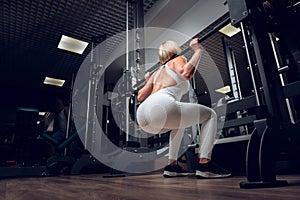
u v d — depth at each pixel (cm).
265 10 114
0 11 346
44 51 456
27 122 367
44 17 363
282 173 161
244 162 178
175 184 104
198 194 67
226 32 374
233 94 286
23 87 624
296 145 91
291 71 167
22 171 248
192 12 358
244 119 163
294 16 124
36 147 396
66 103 662
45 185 121
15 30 390
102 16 367
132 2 277
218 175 132
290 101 168
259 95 98
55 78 570
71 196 70
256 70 100
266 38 103
